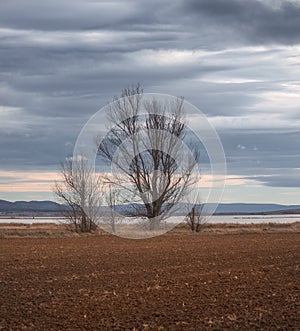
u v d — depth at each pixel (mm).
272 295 18109
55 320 14750
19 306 16562
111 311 15781
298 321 14297
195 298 17656
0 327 13992
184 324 14141
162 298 17672
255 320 14453
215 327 13781
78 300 17406
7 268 25422
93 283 20828
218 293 18531
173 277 22234
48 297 17984
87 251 33406
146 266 25906
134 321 14531
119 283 20766
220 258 29188
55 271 24328
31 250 34000
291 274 23016
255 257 29594
